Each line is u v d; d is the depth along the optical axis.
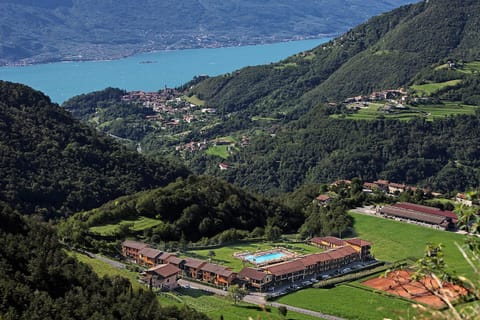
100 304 81.56
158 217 166.50
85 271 94.25
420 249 152.38
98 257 134.50
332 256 139.12
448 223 167.50
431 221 169.25
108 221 162.88
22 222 104.88
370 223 173.88
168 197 169.25
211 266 129.25
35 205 171.12
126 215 166.62
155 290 118.00
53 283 84.38
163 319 84.81
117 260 136.50
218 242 156.62
